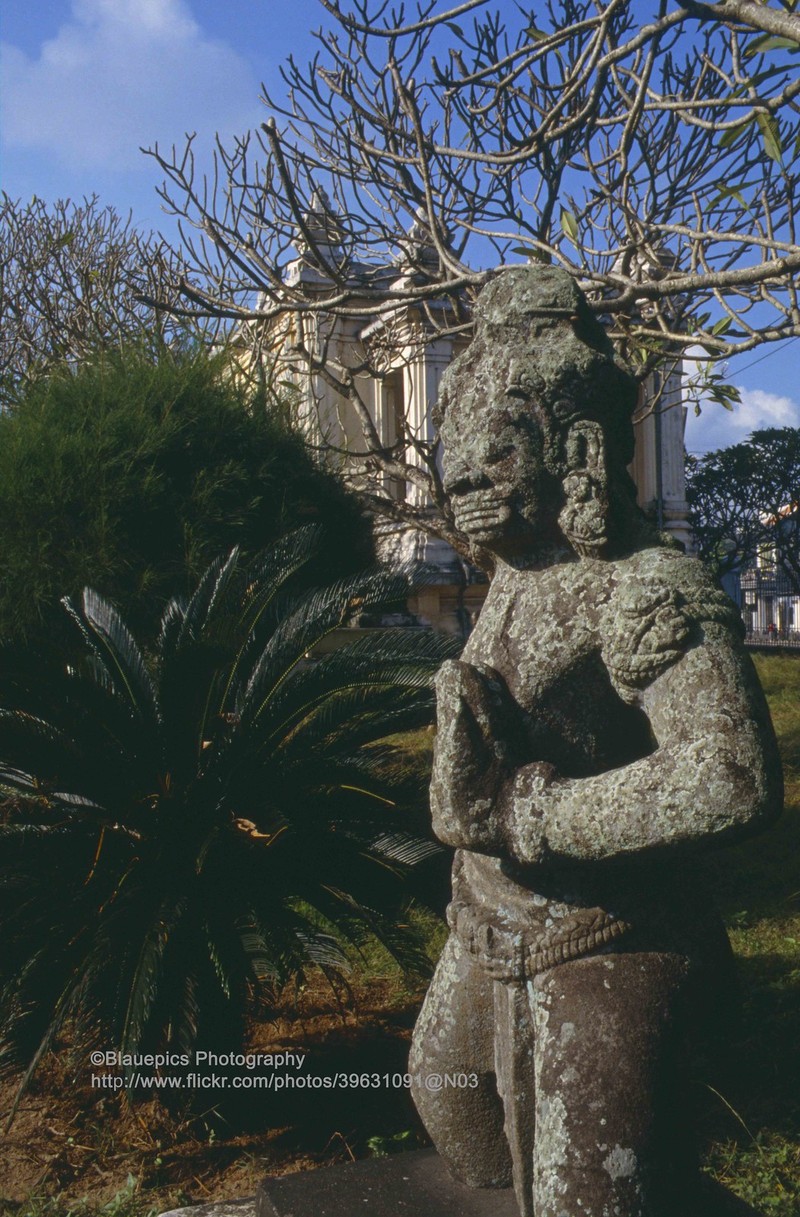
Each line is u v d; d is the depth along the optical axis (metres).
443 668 1.89
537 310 1.97
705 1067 3.93
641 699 1.83
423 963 3.96
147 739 4.05
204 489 6.65
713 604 1.79
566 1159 1.77
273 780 4.13
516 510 1.95
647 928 1.89
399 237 5.81
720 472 32.41
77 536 6.39
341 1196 2.21
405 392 15.42
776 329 3.47
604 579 1.90
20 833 3.92
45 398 7.18
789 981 4.56
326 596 4.34
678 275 4.08
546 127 3.54
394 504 7.11
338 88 5.31
